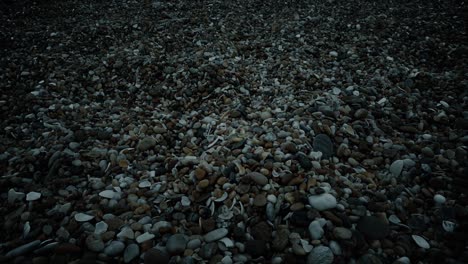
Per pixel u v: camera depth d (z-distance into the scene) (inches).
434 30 211.5
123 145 123.4
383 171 108.2
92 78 168.7
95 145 121.0
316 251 77.9
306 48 196.2
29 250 80.0
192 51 190.7
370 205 92.6
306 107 135.6
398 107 139.9
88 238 82.4
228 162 107.0
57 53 190.2
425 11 246.2
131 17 247.8
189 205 96.4
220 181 99.3
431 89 153.0
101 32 216.5
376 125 127.3
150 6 272.5
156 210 95.5
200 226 89.0
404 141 119.5
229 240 84.3
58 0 287.6
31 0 279.6
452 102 141.6
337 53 191.8
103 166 111.4
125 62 178.4
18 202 94.3
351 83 158.9
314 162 104.5
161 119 140.6
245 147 113.3
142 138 127.1
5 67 174.2
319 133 119.1
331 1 277.1
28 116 136.7
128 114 144.4
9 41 205.0
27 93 154.3
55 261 77.2
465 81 154.3
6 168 108.5
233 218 90.2
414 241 84.4
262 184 95.8
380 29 219.3
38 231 85.4
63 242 83.0
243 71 174.1
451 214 90.0
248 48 198.5
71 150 116.6
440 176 101.9
